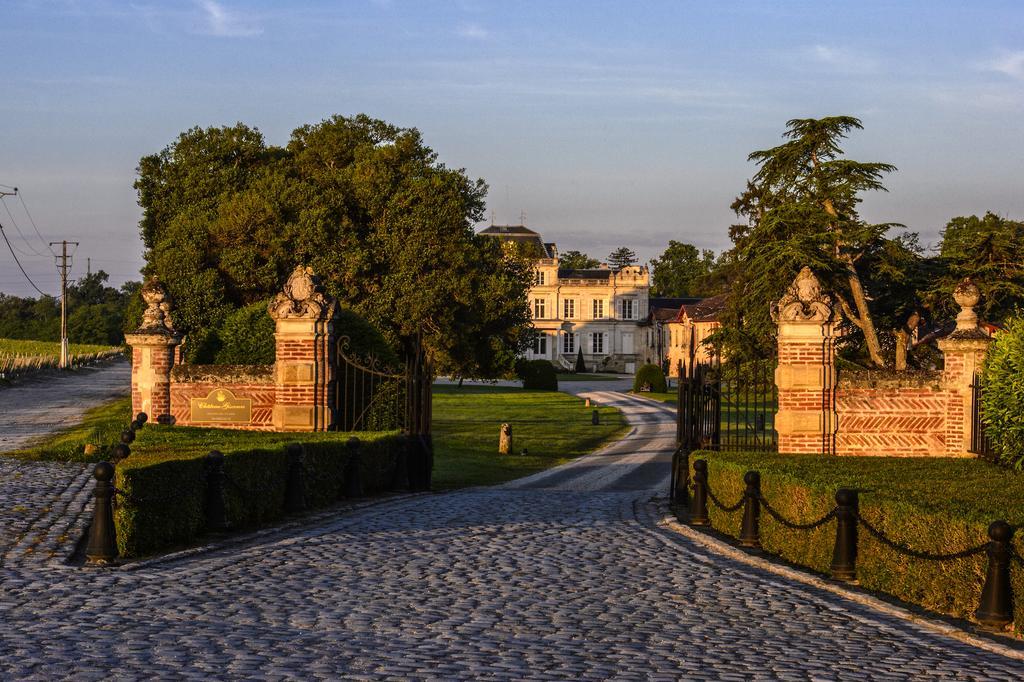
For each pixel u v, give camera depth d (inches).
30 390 1695.4
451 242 1652.3
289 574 384.8
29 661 259.8
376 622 311.3
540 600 348.5
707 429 716.7
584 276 4707.2
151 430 692.7
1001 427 510.9
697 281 5088.6
